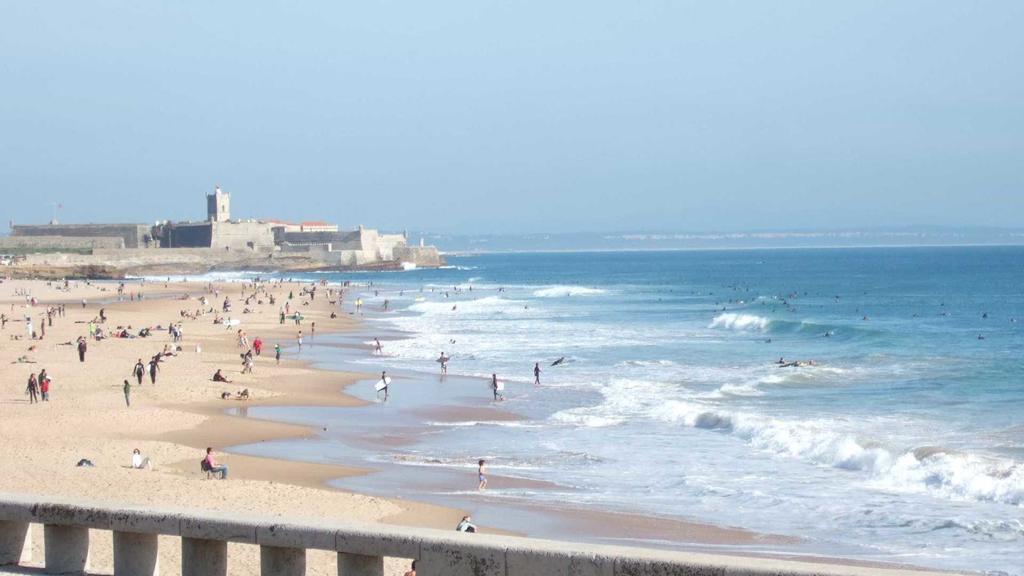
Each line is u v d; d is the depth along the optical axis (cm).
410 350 6838
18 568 855
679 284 17912
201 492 2414
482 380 5209
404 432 3653
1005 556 2012
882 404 4072
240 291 13850
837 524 2300
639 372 5475
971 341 6988
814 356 6162
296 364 5922
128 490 2359
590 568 677
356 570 749
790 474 2839
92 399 4162
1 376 4794
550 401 4422
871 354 6141
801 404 4131
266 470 2947
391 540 728
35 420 3634
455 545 711
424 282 18850
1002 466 2691
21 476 2478
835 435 3194
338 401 4431
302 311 10569
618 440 3425
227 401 4334
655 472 2895
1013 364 5366
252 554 1280
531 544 705
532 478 2848
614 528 2300
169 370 5212
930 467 2742
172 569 1112
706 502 2531
